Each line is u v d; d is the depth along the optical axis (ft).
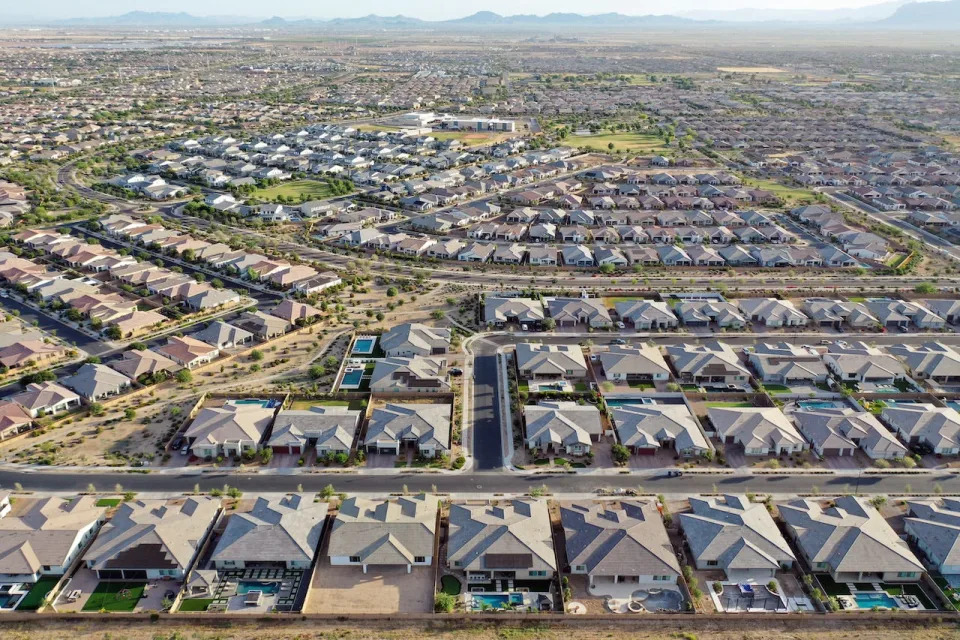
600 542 279.08
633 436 352.90
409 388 403.95
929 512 299.58
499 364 440.86
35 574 266.57
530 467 341.62
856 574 270.05
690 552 285.02
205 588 263.70
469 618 252.21
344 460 339.98
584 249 635.66
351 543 278.05
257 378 417.28
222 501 312.50
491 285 572.92
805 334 487.20
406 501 301.84
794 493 323.57
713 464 345.10
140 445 351.46
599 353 442.91
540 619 253.03
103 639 241.35
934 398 392.27
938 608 258.37
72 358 437.99
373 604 259.39
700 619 252.62
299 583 269.23
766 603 260.62
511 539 277.85
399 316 508.94
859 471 339.57
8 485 319.88
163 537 275.80
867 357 426.92
